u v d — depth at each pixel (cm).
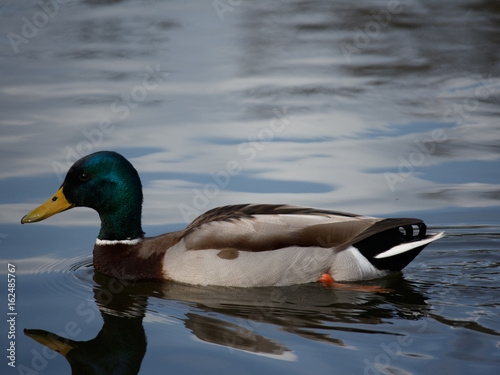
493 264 1120
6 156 1444
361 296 985
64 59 2108
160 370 770
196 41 2283
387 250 1026
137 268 1055
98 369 792
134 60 2100
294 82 1920
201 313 933
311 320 899
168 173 1401
